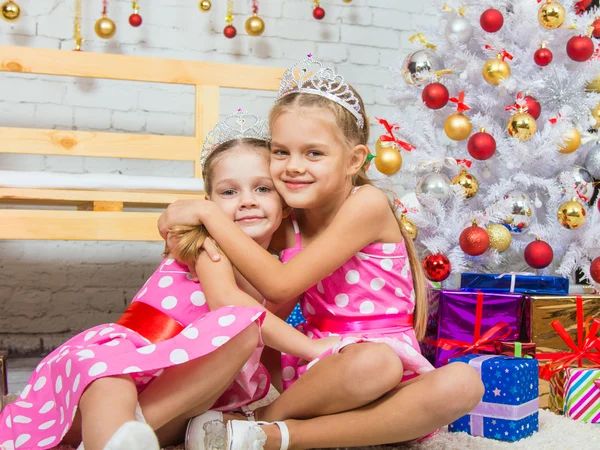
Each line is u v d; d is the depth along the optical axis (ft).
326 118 3.61
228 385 3.27
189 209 3.55
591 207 6.64
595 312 4.85
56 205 7.14
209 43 8.16
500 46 6.05
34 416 3.10
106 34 7.34
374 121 8.74
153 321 3.40
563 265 5.96
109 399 2.68
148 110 7.95
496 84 6.04
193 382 3.01
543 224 6.47
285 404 3.35
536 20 6.18
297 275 3.46
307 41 8.54
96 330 3.40
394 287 3.76
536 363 3.99
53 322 7.55
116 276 7.79
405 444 3.58
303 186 3.60
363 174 4.17
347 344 3.24
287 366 3.87
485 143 5.73
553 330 4.74
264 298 3.89
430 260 5.65
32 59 6.34
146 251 7.91
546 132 5.96
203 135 6.84
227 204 3.79
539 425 4.12
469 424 3.88
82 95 7.72
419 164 6.23
